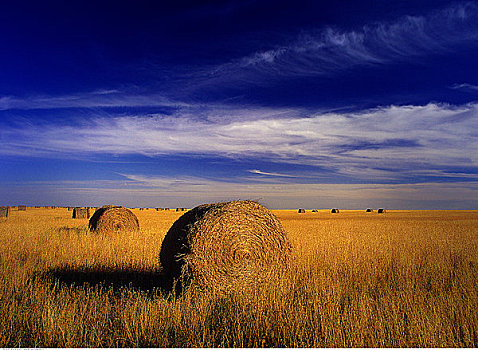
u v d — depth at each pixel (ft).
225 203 29.01
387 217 155.94
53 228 63.41
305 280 26.61
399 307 20.04
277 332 17.89
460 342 16.19
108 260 35.04
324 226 84.28
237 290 26.21
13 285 24.93
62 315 18.63
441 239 53.67
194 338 17.16
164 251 30.19
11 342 16.34
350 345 15.84
